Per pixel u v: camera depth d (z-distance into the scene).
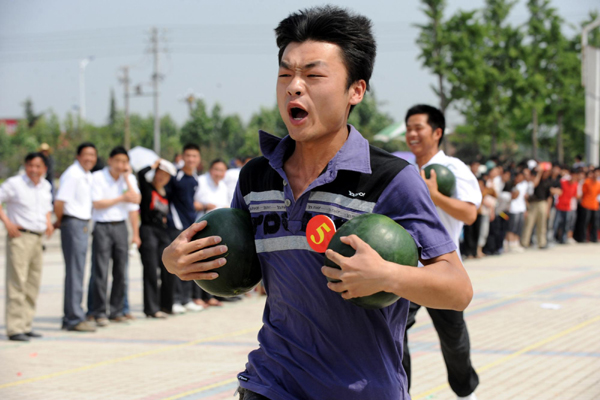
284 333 2.66
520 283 12.62
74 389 6.11
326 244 2.44
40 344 8.09
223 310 10.59
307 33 2.48
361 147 2.58
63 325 8.98
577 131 46.19
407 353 4.70
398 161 2.56
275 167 2.66
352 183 2.54
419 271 2.28
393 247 2.31
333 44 2.48
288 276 2.62
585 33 26.12
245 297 11.95
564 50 41.00
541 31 39.22
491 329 8.66
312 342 2.59
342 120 2.55
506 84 36.59
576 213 21.45
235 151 67.31
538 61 39.47
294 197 2.65
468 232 16.78
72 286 8.85
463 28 32.72
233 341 8.24
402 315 2.70
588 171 21.53
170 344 8.09
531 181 19.39
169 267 2.68
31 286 8.44
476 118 35.03
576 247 20.06
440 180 4.92
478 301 10.76
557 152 50.19
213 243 2.62
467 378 4.98
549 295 11.23
